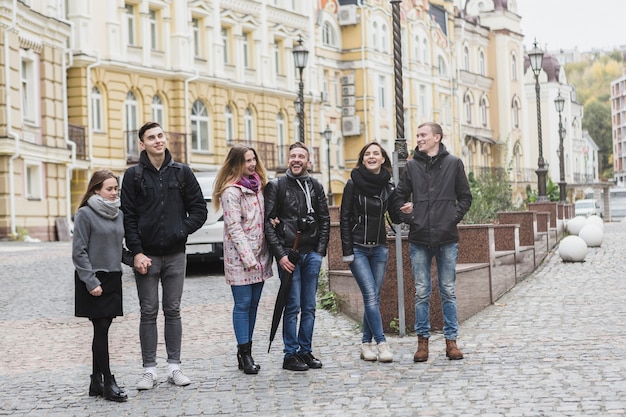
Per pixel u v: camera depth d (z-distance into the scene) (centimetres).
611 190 9550
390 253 1130
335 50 5809
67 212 3759
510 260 1591
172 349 902
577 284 1622
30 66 3534
